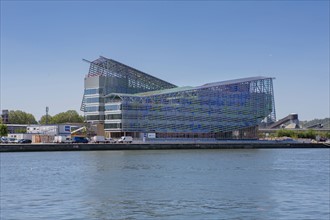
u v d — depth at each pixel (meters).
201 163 98.94
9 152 145.62
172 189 55.19
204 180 64.94
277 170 82.94
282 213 40.47
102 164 94.25
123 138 186.88
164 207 43.06
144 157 120.38
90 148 160.88
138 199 47.53
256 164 98.12
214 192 52.59
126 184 60.06
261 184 60.50
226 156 130.50
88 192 52.56
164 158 116.81
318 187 57.56
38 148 150.88
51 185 59.16
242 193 51.84
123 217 38.81
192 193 51.72
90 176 70.31
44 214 39.72
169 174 73.56
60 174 73.50
